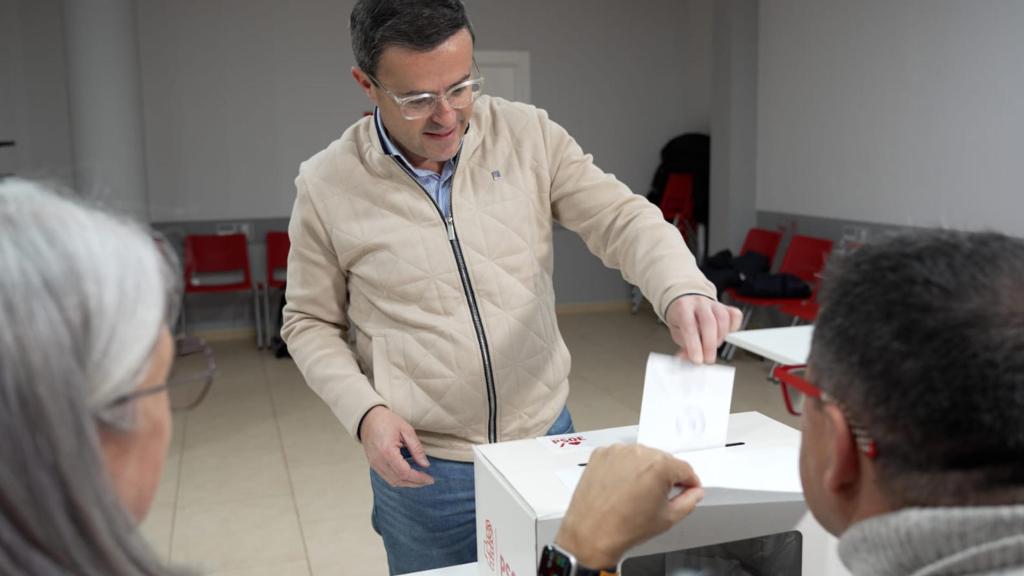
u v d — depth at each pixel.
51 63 6.08
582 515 0.80
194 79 6.23
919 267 0.55
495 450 1.13
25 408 0.40
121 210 0.51
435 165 1.41
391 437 1.28
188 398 0.58
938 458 0.54
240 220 6.45
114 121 5.46
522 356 1.41
